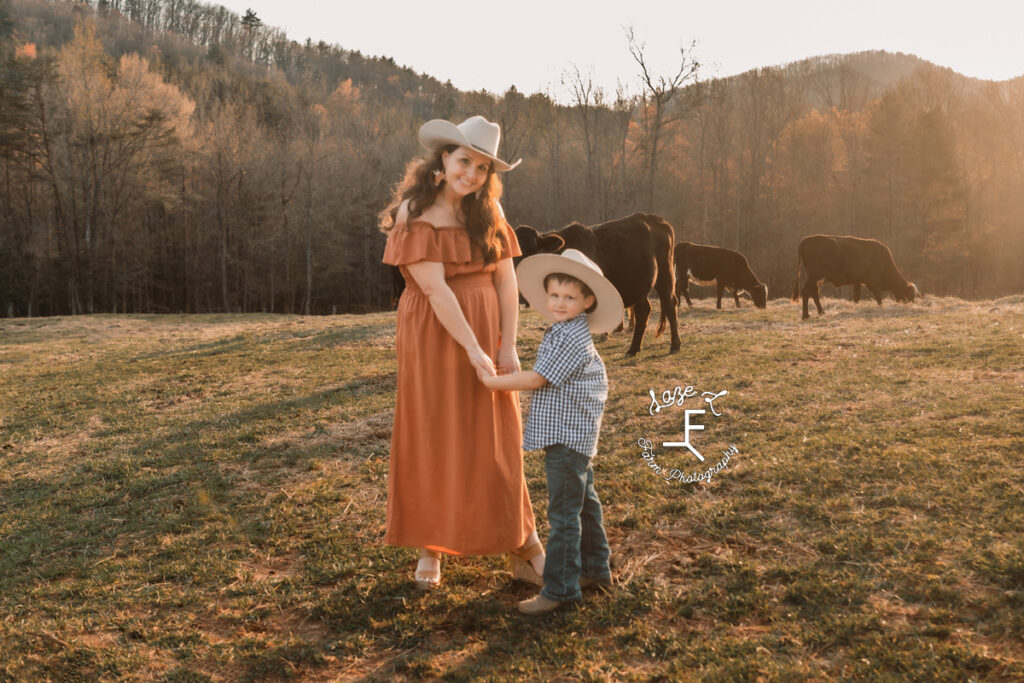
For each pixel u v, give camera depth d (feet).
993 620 9.07
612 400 22.68
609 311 10.85
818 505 13.01
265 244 156.97
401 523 11.43
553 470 10.49
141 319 71.05
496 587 11.82
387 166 176.04
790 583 10.66
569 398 10.36
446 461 11.12
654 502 14.21
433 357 11.10
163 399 29.53
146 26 376.68
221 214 153.69
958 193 160.66
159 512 16.40
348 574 12.56
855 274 45.91
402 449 11.37
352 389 28.32
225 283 151.94
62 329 62.54
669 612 10.32
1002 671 8.13
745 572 11.03
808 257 45.06
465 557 12.98
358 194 167.53
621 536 13.00
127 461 20.43
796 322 41.29
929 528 11.64
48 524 16.47
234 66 342.03
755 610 10.06
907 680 8.13
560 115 156.56
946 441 15.37
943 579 10.06
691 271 57.21
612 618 10.27
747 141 181.98
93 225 135.33
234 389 30.35
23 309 143.02
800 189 173.99
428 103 361.71
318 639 10.57
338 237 160.15
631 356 30.66
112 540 15.12
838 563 10.98
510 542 11.16
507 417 11.38
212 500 16.89
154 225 157.48
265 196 158.20
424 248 10.75
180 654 10.27
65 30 297.53
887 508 12.54
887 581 10.25
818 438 16.69
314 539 14.10
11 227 138.31
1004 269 165.68
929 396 19.69
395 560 12.91
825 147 181.98
